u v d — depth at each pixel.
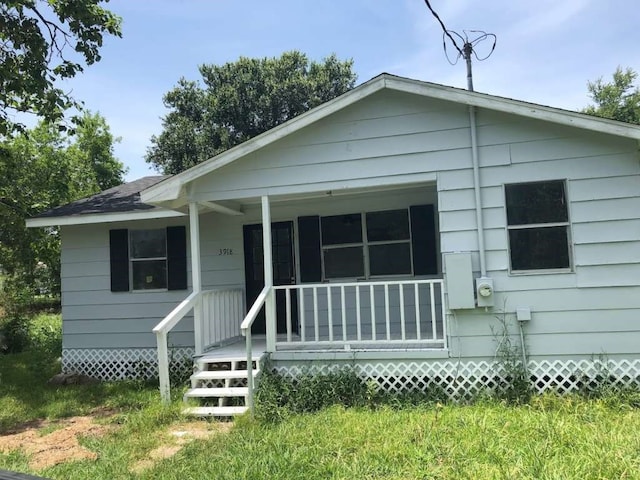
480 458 4.08
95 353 9.53
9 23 8.83
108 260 9.62
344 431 4.96
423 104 6.52
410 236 8.52
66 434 5.82
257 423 5.53
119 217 9.11
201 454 4.66
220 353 7.29
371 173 6.66
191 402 6.50
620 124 5.66
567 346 6.03
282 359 6.78
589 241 6.03
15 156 14.76
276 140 6.80
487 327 6.22
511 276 6.18
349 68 29.14
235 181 7.12
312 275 8.87
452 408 5.73
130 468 4.57
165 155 28.00
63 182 16.88
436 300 8.30
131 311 9.47
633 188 5.94
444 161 6.44
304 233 8.91
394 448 4.37
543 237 6.16
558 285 6.07
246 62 28.28
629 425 4.76
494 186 6.28
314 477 3.91
